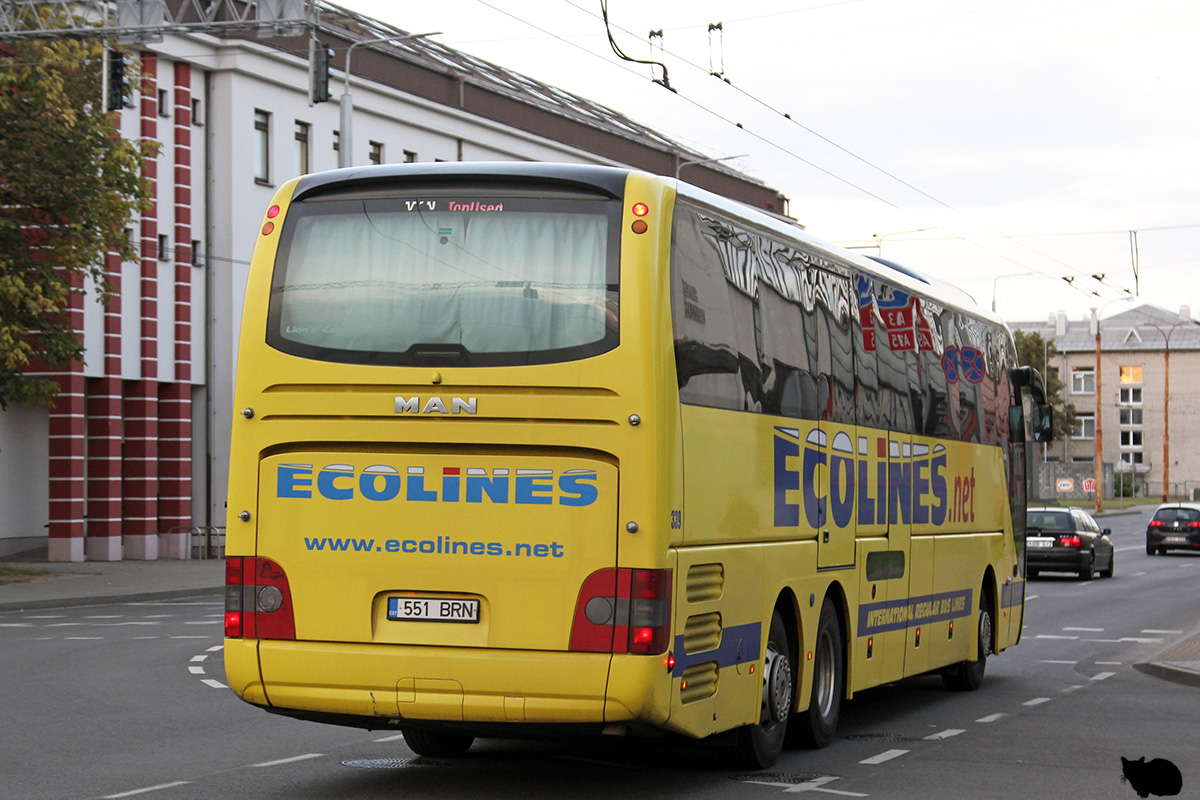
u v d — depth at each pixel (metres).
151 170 42.28
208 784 10.46
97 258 33.06
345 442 9.73
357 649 9.62
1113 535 74.31
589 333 9.48
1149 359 150.88
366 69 50.34
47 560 40.34
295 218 10.12
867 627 13.60
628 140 65.94
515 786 10.63
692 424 9.87
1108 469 131.00
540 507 9.44
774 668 11.45
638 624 9.28
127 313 41.66
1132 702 16.47
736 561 10.59
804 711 12.23
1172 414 149.62
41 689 15.80
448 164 9.98
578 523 9.38
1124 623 27.62
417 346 9.69
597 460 9.39
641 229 9.59
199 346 43.94
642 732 9.54
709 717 10.16
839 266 13.23
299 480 9.81
